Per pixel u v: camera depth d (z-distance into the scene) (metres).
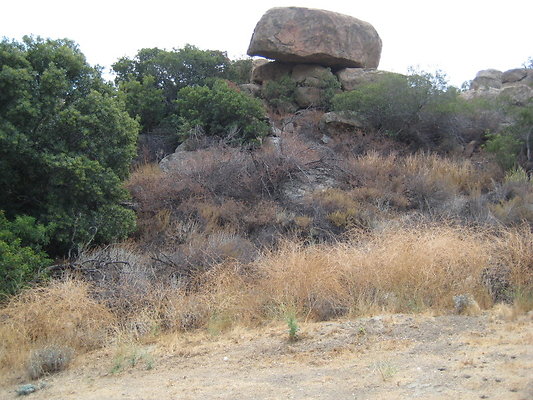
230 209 12.76
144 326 7.97
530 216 11.77
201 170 14.17
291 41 20.67
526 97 18.75
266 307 8.24
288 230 12.14
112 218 11.34
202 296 8.54
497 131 17.11
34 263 9.42
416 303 7.93
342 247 9.70
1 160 10.70
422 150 16.55
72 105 11.29
